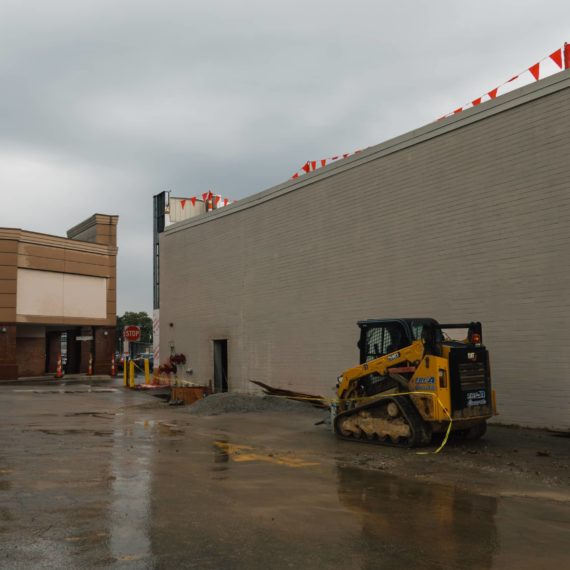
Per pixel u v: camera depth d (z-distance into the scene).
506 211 13.48
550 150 12.68
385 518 6.20
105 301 39.66
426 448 10.67
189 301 25.83
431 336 10.74
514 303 13.20
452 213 14.68
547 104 12.80
